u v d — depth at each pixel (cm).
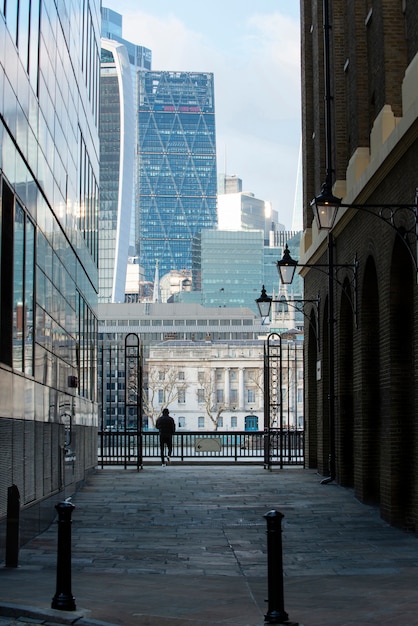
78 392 2748
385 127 1966
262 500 2334
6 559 1384
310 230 3334
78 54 2922
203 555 1523
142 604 1058
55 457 2109
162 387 14312
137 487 2675
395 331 1905
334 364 2742
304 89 3369
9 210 1582
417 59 1688
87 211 3228
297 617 978
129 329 18925
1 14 1482
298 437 3947
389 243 1891
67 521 1015
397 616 975
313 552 1552
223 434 4297
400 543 1655
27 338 1769
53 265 2214
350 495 2444
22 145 1717
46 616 966
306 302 3356
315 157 3142
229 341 15325
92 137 3425
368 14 2270
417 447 1697
